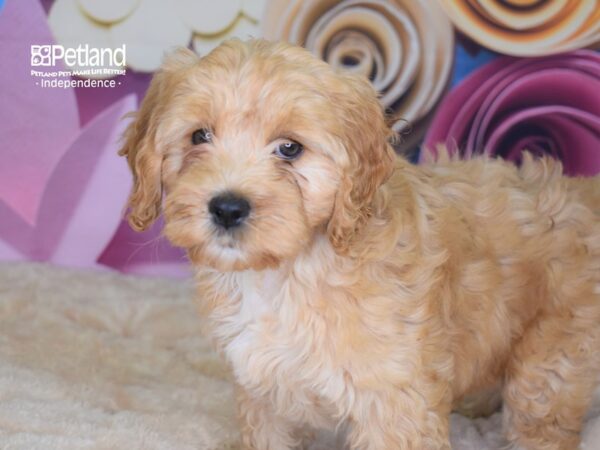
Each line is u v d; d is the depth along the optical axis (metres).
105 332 0.79
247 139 0.50
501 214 0.58
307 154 0.50
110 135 0.91
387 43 0.86
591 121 0.86
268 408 0.58
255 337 0.53
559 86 0.86
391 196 0.53
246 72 0.50
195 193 0.48
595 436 0.62
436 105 0.87
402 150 0.88
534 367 0.60
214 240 0.48
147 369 0.73
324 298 0.51
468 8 0.85
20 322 0.79
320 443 0.64
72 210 0.92
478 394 0.70
